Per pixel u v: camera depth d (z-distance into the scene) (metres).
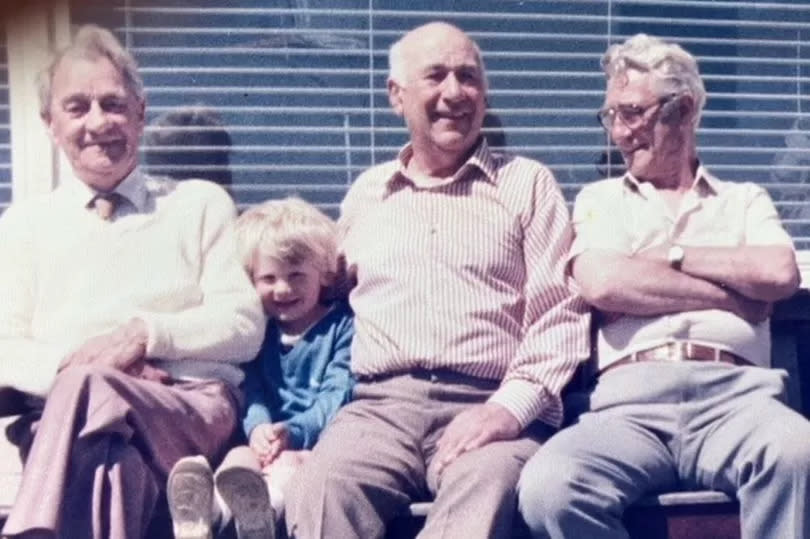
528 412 4.58
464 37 4.91
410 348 4.71
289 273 4.87
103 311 4.77
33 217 4.89
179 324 4.72
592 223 4.86
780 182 5.73
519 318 4.79
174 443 4.52
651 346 4.74
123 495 4.29
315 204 5.58
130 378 4.45
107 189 4.89
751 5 5.71
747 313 4.77
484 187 4.88
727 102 5.70
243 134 5.54
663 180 4.95
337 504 4.41
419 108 4.84
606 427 4.58
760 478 4.41
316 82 5.57
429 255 4.79
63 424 4.27
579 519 4.37
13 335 4.77
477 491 4.36
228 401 4.75
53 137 4.93
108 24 5.45
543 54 5.63
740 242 4.89
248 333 4.80
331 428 4.66
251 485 4.29
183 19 5.50
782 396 4.66
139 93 4.90
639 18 5.66
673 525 4.63
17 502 4.19
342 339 4.92
